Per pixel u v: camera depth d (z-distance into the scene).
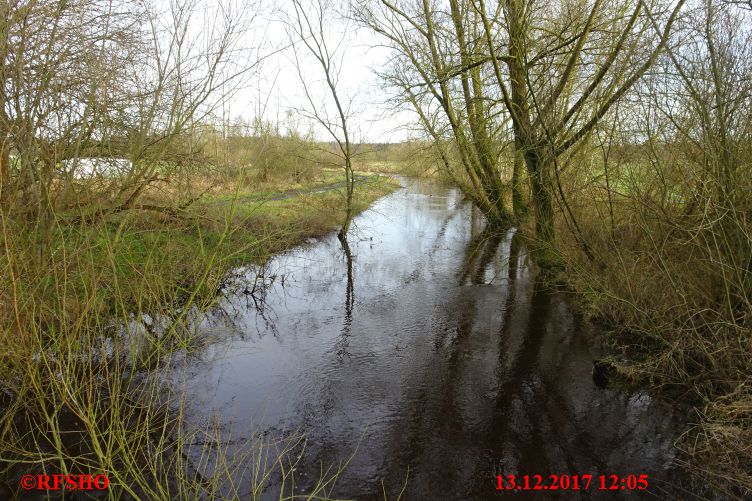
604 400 5.33
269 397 5.31
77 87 4.92
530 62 9.39
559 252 9.01
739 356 4.94
